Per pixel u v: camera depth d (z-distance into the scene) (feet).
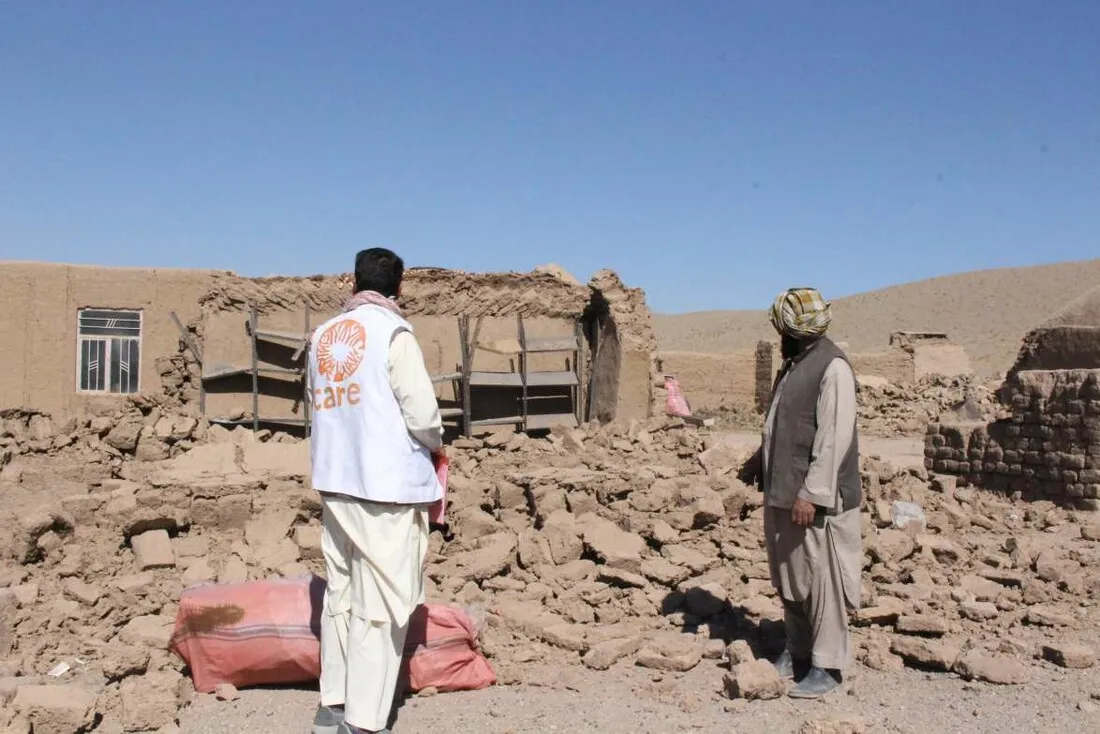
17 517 23.63
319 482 14.82
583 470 30.96
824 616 17.20
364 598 14.62
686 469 33.99
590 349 47.47
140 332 40.86
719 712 16.28
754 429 84.12
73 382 40.14
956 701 16.92
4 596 18.15
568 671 18.02
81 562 22.22
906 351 104.94
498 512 28.12
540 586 22.30
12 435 30.76
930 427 42.73
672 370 100.17
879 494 33.27
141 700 15.24
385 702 14.78
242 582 18.34
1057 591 24.39
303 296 42.32
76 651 18.28
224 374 41.09
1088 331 55.31
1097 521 34.63
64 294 40.01
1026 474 38.37
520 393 45.62
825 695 17.08
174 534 24.61
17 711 14.43
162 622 18.98
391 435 14.57
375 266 15.53
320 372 15.01
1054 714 16.38
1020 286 243.19
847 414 16.88
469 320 44.60
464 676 17.17
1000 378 107.24
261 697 16.65
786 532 17.40
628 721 15.78
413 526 14.99
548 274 46.09
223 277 41.78
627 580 22.75
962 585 24.20
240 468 29.30
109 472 29.17
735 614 21.58
